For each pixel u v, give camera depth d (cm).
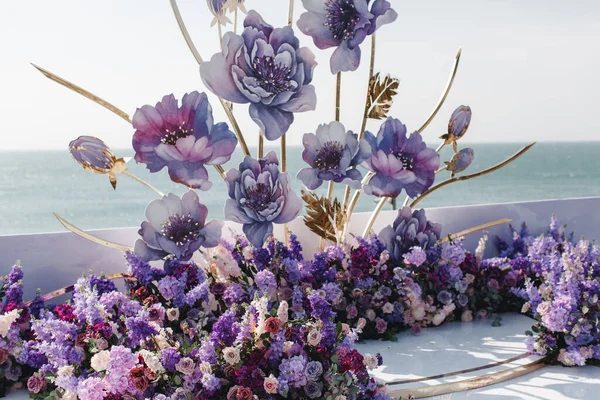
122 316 278
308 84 327
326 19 330
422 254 352
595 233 436
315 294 279
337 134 337
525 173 2591
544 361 317
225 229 352
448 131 357
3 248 318
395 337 339
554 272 337
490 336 344
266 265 328
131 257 314
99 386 247
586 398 283
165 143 314
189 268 317
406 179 351
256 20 318
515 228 415
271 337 258
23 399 283
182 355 260
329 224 352
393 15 335
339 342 268
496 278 373
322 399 257
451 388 288
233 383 255
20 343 288
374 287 344
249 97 319
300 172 336
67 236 326
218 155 320
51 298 318
